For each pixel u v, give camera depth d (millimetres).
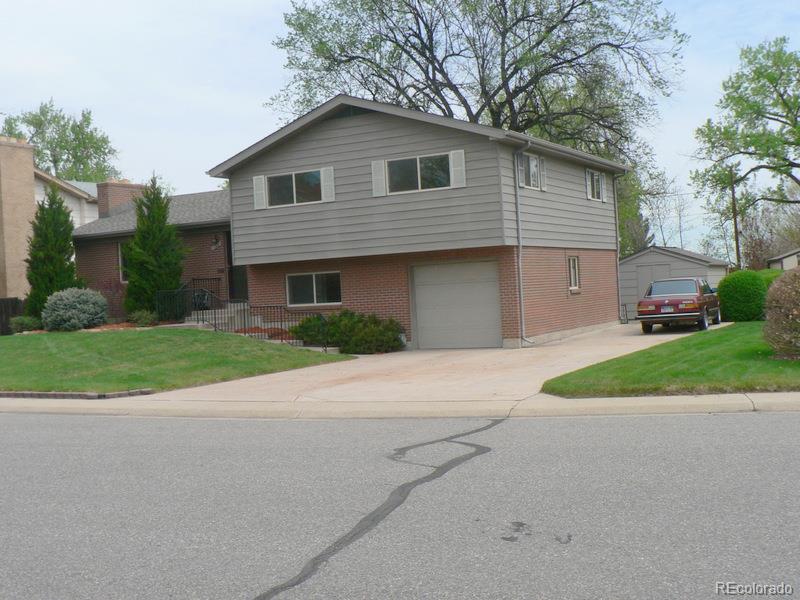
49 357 20047
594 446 9070
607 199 30891
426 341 24344
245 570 5668
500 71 38094
